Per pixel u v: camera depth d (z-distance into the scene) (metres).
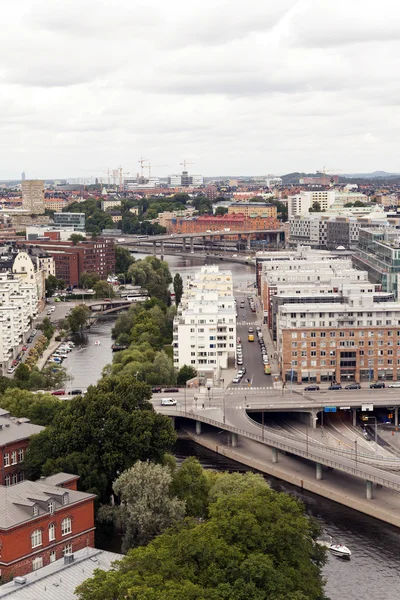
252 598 184.50
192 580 189.25
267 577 190.38
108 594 177.62
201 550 196.50
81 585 184.00
